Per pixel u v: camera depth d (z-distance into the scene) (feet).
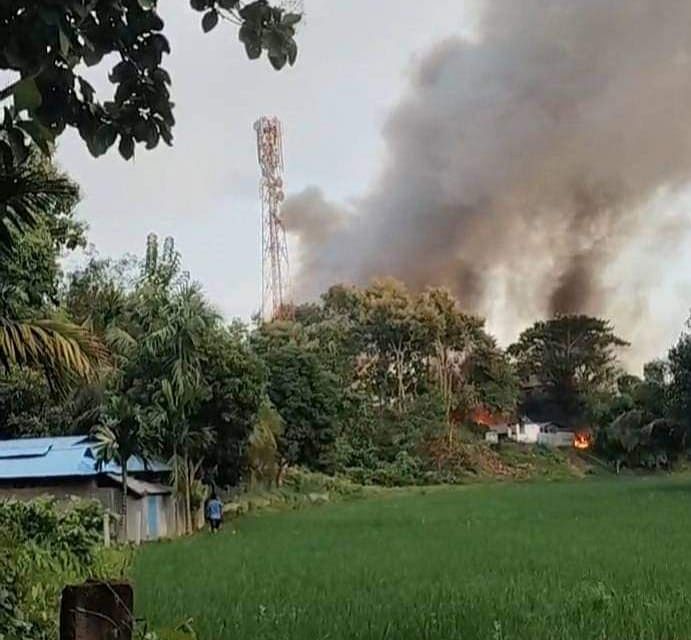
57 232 59.93
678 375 144.15
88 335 25.59
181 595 33.55
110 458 70.59
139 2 10.36
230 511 98.12
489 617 27.43
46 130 8.66
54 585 25.88
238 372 85.46
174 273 103.76
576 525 69.31
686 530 62.69
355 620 27.30
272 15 11.07
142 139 11.00
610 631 25.22
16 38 9.29
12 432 90.63
